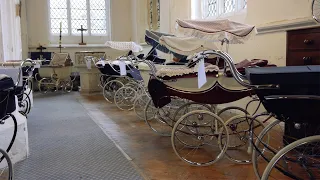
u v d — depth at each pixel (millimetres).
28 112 6020
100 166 3266
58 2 11352
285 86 2131
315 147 2453
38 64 5668
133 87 7148
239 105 5531
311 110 2145
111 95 8352
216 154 3570
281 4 4602
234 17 6215
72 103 7594
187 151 3699
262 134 2549
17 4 8242
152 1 10383
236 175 2996
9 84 2525
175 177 2967
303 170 2910
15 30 7836
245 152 3584
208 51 2795
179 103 4988
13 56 7414
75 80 10594
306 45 3281
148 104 4738
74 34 11570
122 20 11758
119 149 3838
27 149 3566
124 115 5992
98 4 11805
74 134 4590
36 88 10320
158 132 4578
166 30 8625
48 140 4270
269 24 4773
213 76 3516
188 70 3613
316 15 3980
